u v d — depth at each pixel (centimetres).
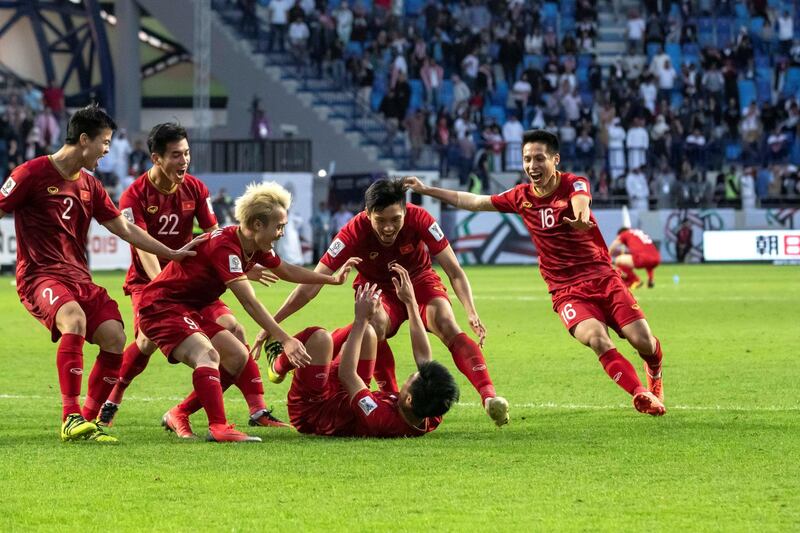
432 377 1374
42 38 7575
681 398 1778
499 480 1176
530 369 2167
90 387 1506
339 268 1579
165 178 1652
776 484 1150
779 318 3178
